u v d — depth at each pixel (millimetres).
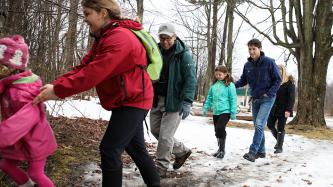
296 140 9578
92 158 5691
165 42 4949
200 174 5633
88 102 13453
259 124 6598
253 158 6578
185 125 10547
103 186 3463
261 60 6609
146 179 3957
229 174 5742
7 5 5355
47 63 6688
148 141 7594
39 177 3344
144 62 3459
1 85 3225
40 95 3131
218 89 6695
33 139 3260
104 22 3371
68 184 4566
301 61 13883
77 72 3191
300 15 13984
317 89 13750
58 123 7254
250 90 6840
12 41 3215
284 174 5883
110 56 3125
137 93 3436
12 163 3377
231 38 20688
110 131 3461
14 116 3084
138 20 3668
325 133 12125
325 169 6355
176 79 4973
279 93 7609
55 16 6754
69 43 7609
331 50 13586
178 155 5555
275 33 14258
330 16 13609
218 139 6836
